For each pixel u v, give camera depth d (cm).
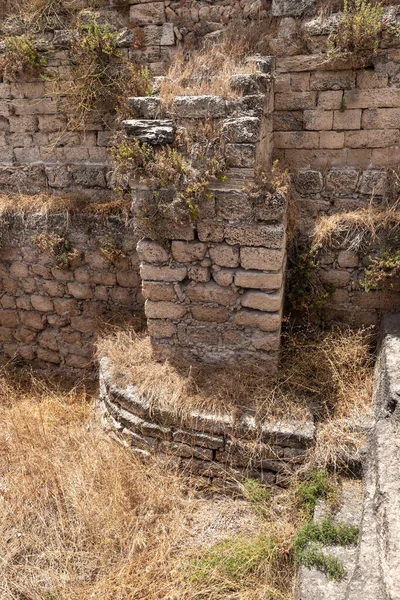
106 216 490
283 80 412
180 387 392
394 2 377
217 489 380
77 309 548
